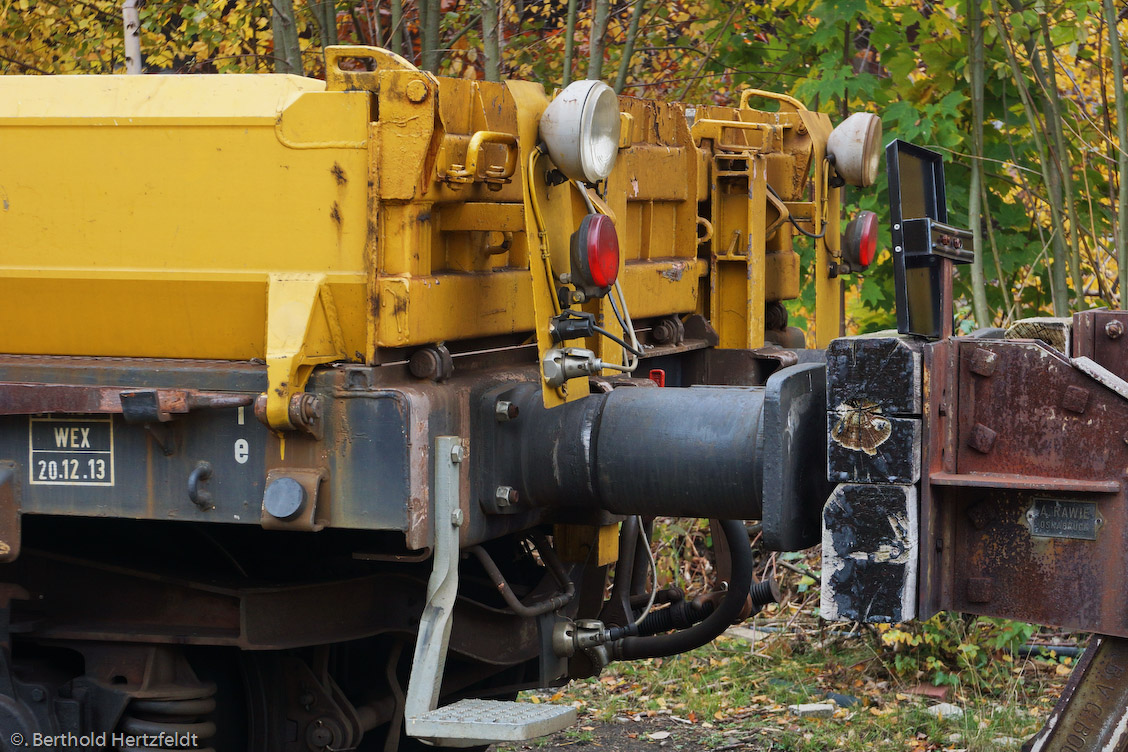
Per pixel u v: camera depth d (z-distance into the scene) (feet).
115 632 20.02
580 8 46.91
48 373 18.84
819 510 17.79
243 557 22.44
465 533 18.63
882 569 15.84
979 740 30.14
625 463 18.79
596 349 20.44
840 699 34.06
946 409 16.21
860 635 37.99
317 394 17.31
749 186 27.04
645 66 49.14
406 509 17.13
